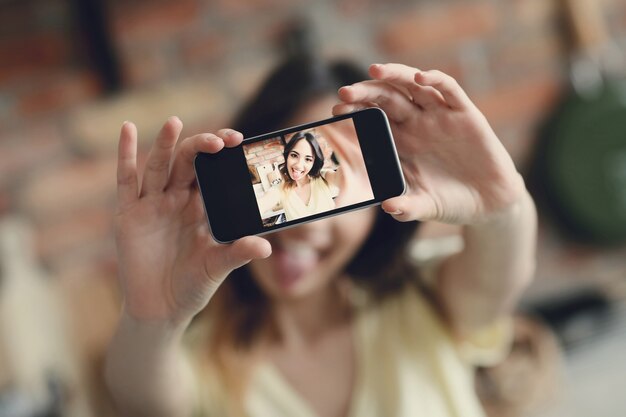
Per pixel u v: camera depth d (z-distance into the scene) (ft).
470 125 1.90
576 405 4.80
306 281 2.74
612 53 5.39
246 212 1.90
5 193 4.95
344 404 2.93
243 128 2.84
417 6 5.22
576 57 5.34
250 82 5.07
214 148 1.85
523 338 4.14
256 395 2.89
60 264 5.00
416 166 1.98
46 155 4.98
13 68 4.92
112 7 4.93
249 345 2.97
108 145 5.02
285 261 2.70
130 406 2.47
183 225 2.05
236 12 5.07
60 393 4.08
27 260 4.54
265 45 5.10
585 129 5.29
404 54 5.22
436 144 1.96
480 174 1.98
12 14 4.90
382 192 1.88
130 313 2.13
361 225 2.72
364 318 3.05
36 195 4.98
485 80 5.31
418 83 1.80
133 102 5.00
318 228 2.62
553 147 5.31
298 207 1.90
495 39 5.31
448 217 2.01
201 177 1.91
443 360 3.01
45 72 4.95
